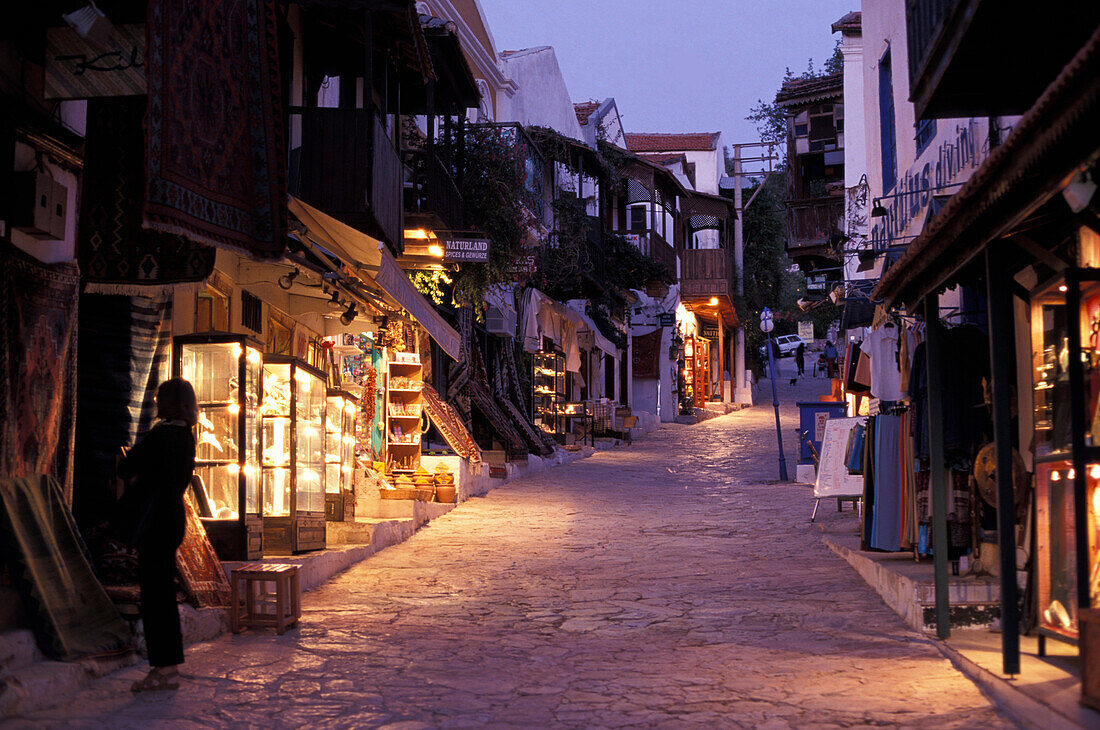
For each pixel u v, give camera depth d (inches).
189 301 372.5
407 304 417.7
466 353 813.9
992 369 219.9
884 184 593.0
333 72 588.7
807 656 258.1
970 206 206.7
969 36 264.7
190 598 288.4
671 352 1454.2
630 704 214.2
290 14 506.6
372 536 444.1
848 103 746.2
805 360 2257.6
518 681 236.2
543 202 908.6
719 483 788.0
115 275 266.7
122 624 251.1
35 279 247.0
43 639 228.7
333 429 442.3
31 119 243.6
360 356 603.2
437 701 217.8
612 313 1322.6
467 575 395.9
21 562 229.6
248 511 345.1
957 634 272.2
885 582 326.6
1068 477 225.1
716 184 1862.7
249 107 258.4
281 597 287.7
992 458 286.5
